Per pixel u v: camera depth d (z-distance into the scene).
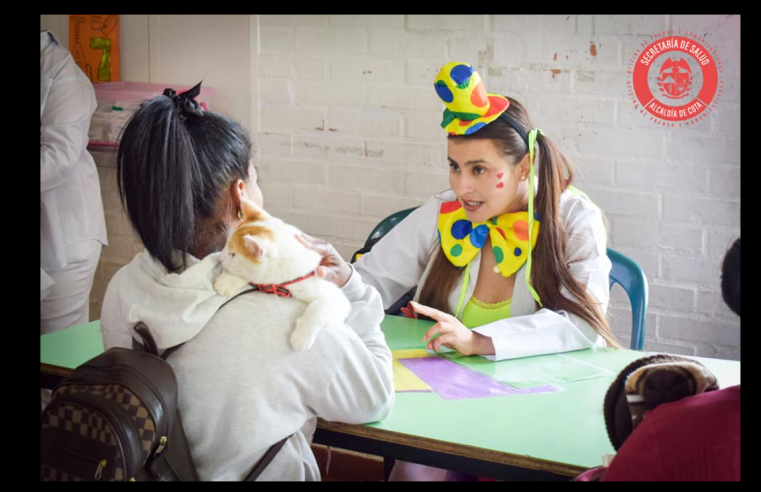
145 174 1.00
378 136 2.50
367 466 2.25
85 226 2.42
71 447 0.91
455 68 1.52
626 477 0.85
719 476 0.80
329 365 1.04
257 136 2.65
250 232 1.01
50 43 2.34
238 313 1.02
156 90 2.72
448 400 1.28
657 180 2.23
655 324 2.29
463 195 1.62
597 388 1.33
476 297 1.72
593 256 1.66
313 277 1.04
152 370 0.95
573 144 2.30
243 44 2.63
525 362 1.47
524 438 1.13
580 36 2.24
